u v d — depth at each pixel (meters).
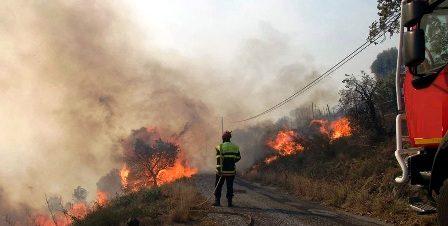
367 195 10.30
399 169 10.97
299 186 14.09
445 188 4.07
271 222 8.17
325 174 15.72
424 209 4.87
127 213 8.75
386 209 8.85
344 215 9.05
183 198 10.03
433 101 4.49
